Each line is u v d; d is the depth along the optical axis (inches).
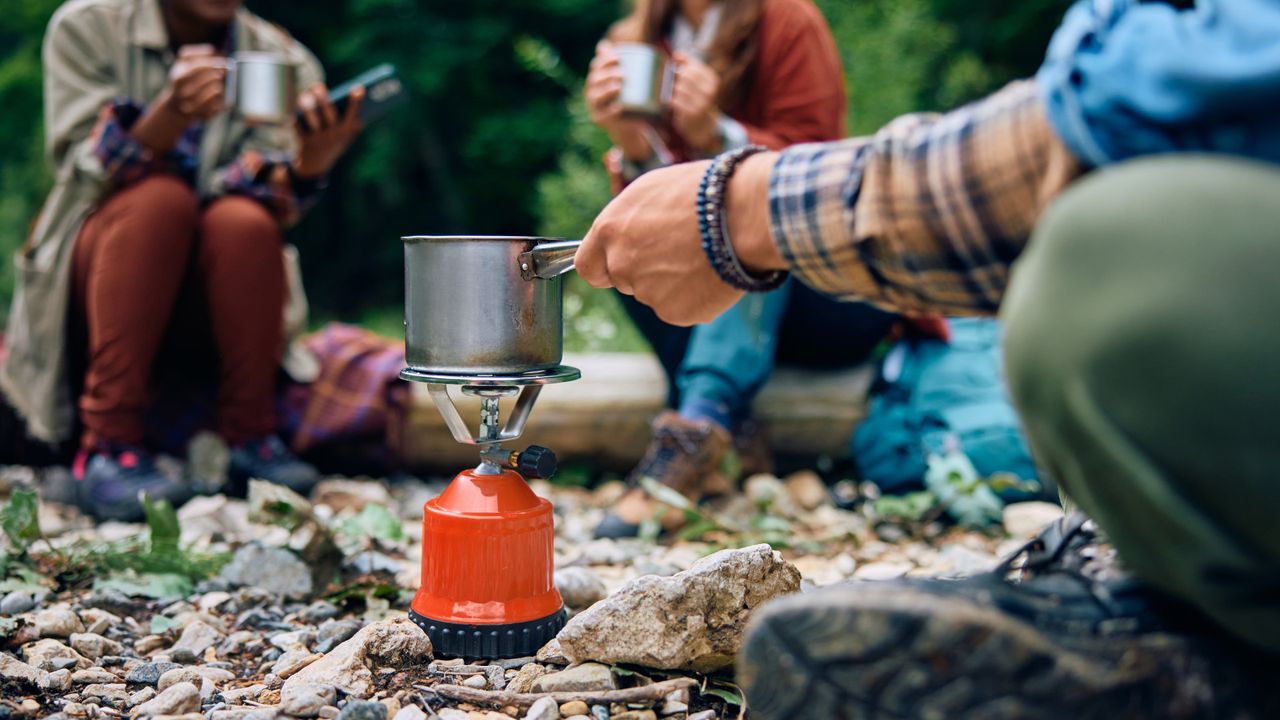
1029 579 46.8
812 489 120.6
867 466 119.2
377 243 370.3
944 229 42.9
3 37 363.9
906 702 39.1
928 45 269.3
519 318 62.7
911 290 46.1
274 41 126.1
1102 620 40.4
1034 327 36.8
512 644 66.4
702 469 106.0
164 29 118.6
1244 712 38.4
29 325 116.5
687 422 105.9
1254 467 33.5
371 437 126.6
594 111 110.7
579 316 197.9
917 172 43.2
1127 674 38.3
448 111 362.3
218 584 84.9
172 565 85.1
